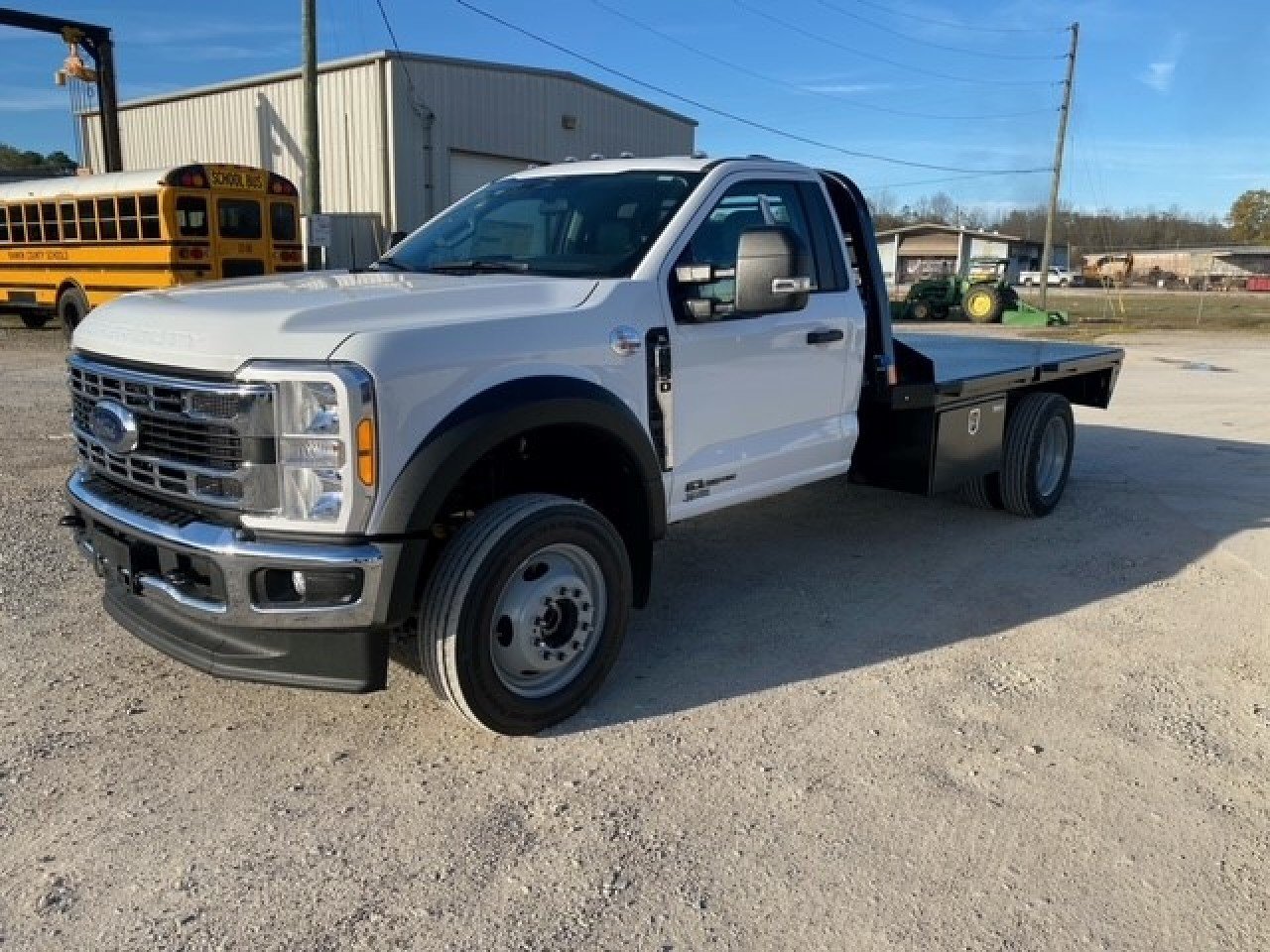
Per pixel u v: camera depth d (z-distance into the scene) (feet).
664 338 13.93
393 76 79.66
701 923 9.13
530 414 11.73
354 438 10.51
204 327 11.17
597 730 12.70
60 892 9.29
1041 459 23.17
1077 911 9.41
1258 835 10.73
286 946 8.70
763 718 13.12
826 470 17.75
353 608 10.86
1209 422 38.93
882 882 9.78
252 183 61.41
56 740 12.03
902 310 109.19
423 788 11.26
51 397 38.75
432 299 12.12
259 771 11.54
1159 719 13.35
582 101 95.04
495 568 11.59
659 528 13.89
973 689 14.15
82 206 63.05
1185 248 357.00
